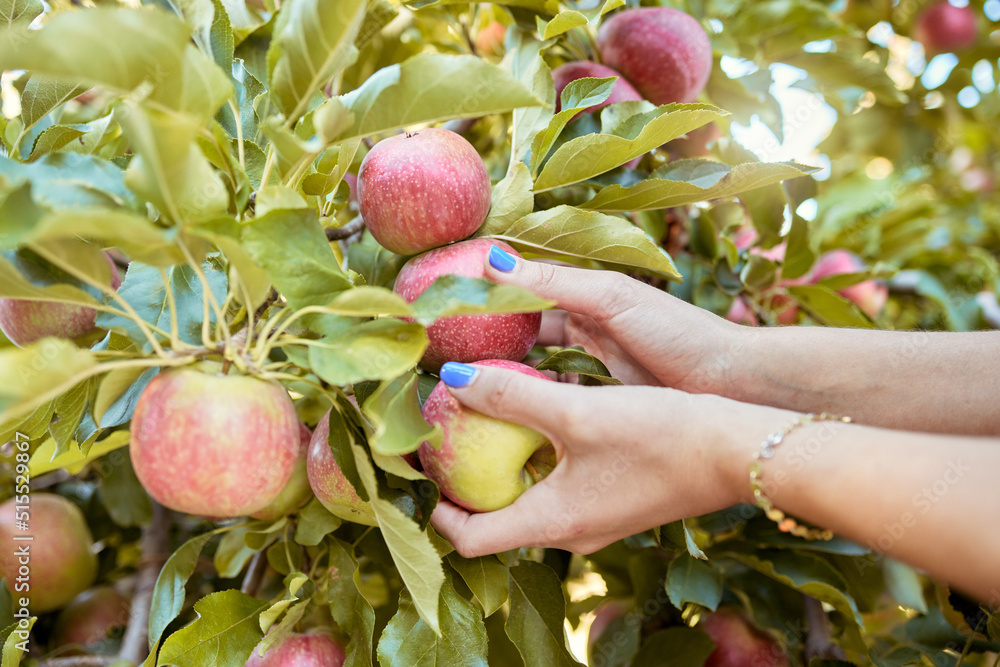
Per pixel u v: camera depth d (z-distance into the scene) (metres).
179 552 1.12
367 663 1.01
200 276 0.77
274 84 0.82
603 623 1.73
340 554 1.12
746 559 1.41
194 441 0.75
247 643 1.02
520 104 0.80
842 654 1.44
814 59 1.92
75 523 1.58
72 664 1.38
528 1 1.38
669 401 0.92
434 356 1.06
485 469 0.95
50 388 0.67
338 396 0.91
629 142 1.05
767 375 1.15
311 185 0.99
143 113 0.59
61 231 0.61
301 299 0.80
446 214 1.02
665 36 1.48
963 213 2.96
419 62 0.77
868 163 2.91
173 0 0.92
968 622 1.34
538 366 1.08
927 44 2.44
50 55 0.62
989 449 0.76
